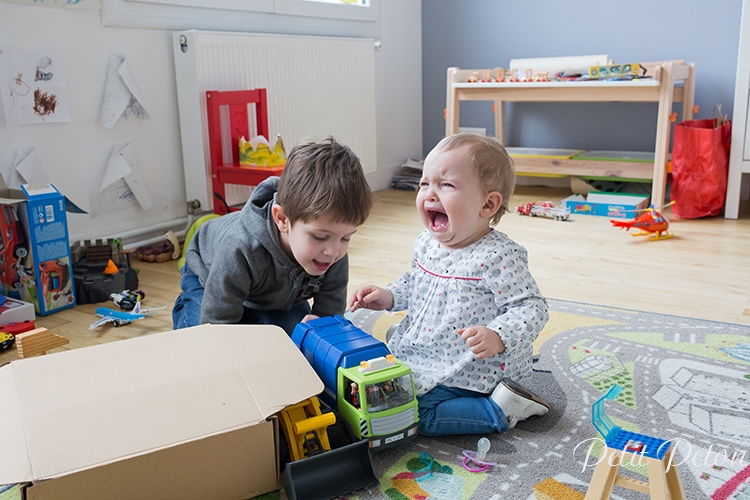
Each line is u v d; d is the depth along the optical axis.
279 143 2.43
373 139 3.38
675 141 2.72
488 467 1.03
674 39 3.14
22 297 1.83
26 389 0.90
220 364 0.98
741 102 2.64
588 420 1.17
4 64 1.95
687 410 1.20
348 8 3.17
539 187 3.60
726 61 3.05
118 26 2.25
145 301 1.92
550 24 3.43
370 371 1.02
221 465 0.89
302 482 0.94
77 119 2.18
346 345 1.07
